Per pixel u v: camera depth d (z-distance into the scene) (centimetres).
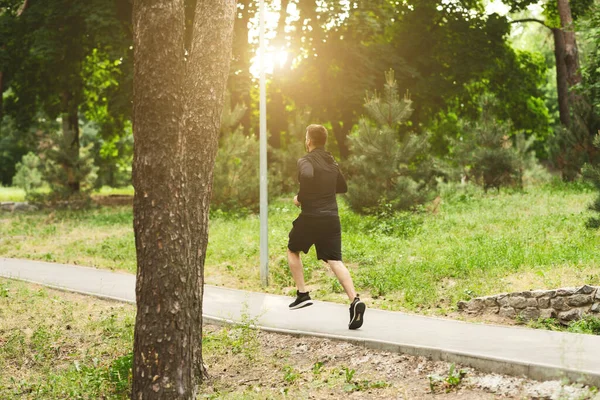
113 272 1245
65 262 1382
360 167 1569
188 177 578
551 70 4878
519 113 3133
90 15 2217
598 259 959
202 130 581
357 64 2484
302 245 749
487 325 724
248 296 975
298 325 768
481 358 565
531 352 581
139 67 520
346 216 1588
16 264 1348
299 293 784
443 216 1580
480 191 2111
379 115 1560
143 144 521
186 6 2273
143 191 522
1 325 873
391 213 1502
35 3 2456
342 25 2338
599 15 1794
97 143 3584
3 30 2433
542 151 4488
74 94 2930
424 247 1216
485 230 1380
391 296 947
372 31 2317
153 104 517
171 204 523
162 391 518
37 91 2744
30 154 5131
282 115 2745
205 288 1047
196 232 584
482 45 2619
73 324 873
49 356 771
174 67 522
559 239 1173
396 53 2623
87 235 1723
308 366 664
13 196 3734
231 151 1966
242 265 1215
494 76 2855
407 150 1536
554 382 510
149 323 522
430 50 2664
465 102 2850
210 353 728
